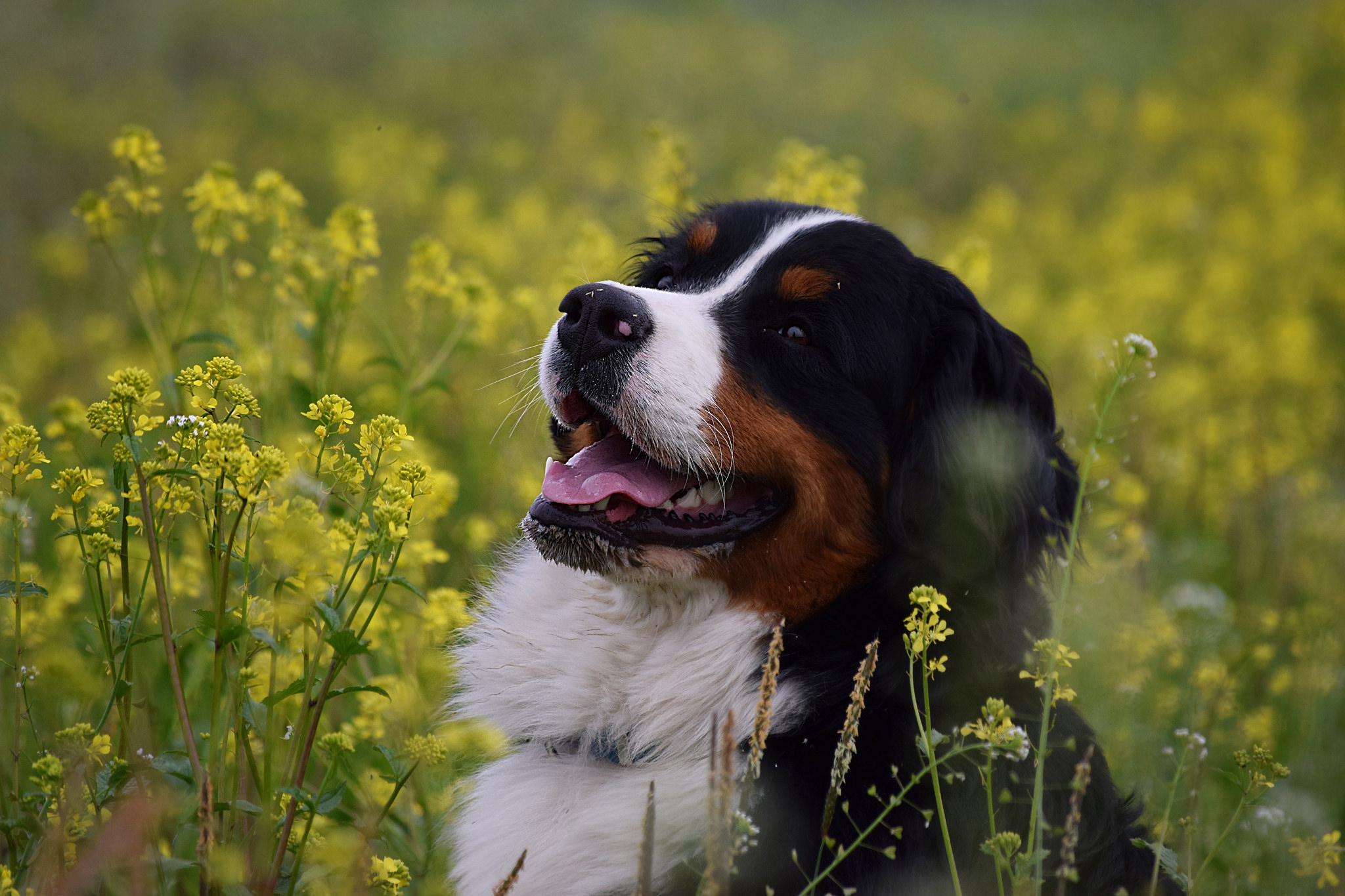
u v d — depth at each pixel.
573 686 3.78
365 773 3.93
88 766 2.87
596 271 6.05
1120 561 5.46
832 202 5.64
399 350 5.50
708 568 3.67
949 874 3.26
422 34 21.31
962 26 24.36
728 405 3.68
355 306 5.25
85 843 2.87
